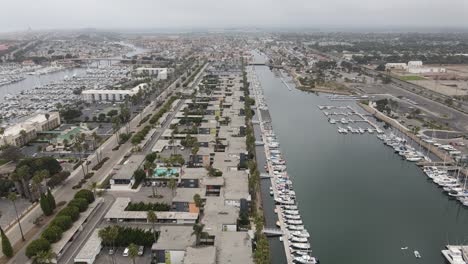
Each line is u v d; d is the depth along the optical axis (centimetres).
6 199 18562
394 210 19112
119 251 14525
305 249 15375
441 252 15662
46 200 16675
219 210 16575
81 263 13512
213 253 13150
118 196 18925
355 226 17538
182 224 16188
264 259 12825
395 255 15488
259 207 18262
